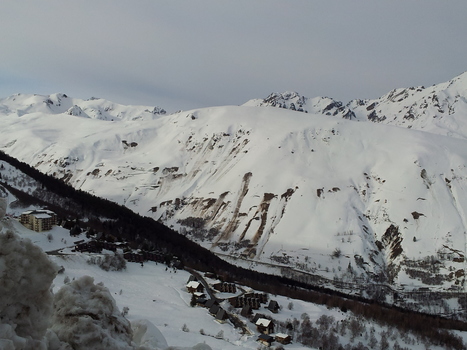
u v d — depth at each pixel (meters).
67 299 11.38
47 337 10.10
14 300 9.14
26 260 9.34
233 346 85.25
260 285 159.50
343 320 119.31
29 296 9.43
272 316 114.12
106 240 162.62
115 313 12.02
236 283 153.25
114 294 109.88
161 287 126.56
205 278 147.38
